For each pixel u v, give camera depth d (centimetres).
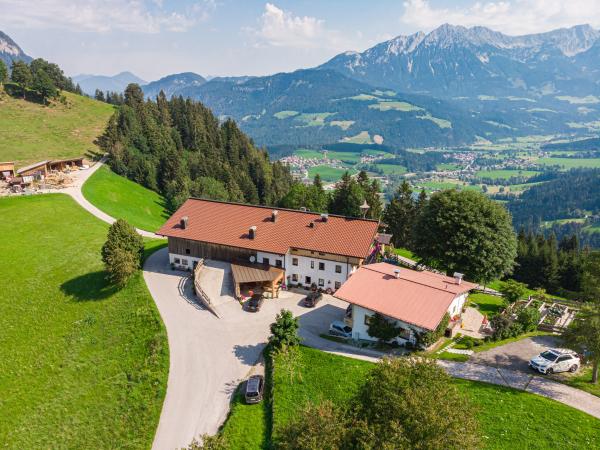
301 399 3875
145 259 7425
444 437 2228
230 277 6347
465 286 5191
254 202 16800
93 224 8756
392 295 4866
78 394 4462
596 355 3753
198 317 5438
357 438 2350
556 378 4094
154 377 4356
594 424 3378
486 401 3678
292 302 5922
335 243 6159
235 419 3703
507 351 4631
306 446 2328
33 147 14462
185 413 3884
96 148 15562
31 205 9306
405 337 4672
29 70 18625
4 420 4312
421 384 2545
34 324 5700
